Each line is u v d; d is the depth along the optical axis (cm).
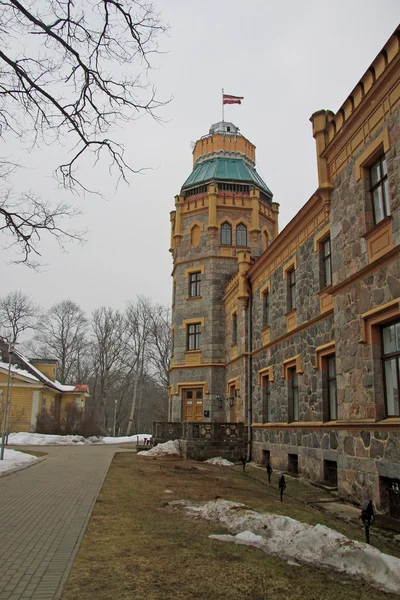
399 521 877
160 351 5459
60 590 461
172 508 904
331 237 1265
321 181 1284
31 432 3828
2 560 559
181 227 3083
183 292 2984
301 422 1553
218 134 3294
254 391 2148
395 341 990
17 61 834
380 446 974
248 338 2267
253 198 2995
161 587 475
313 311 1503
